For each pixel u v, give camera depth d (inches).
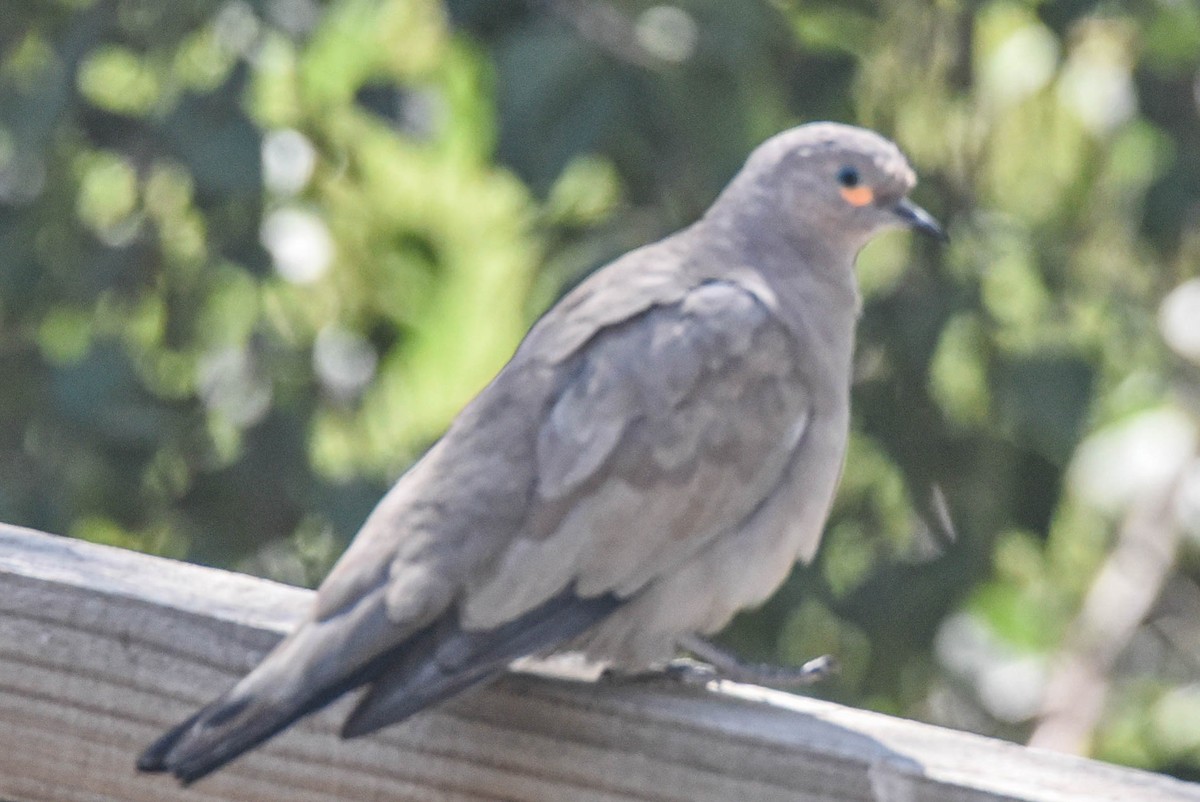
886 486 500.1
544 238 468.1
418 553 237.1
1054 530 530.6
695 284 282.0
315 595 235.3
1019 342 475.5
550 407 256.5
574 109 419.5
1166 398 520.1
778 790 222.1
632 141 439.8
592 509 253.4
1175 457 518.0
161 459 482.0
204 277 475.8
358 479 466.3
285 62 468.4
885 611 486.9
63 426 472.7
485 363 492.7
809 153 305.9
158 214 481.7
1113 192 512.4
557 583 248.2
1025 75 509.4
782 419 276.5
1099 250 516.4
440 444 255.1
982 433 478.9
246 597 233.6
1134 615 553.6
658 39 430.3
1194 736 537.3
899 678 495.8
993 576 516.1
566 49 418.0
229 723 210.2
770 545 276.8
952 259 476.7
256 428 483.2
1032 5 469.4
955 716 561.9
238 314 494.6
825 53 467.2
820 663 273.6
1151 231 487.2
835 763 219.9
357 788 228.5
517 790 229.5
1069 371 459.2
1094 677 544.7
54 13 493.0
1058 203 519.8
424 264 483.2
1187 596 610.9
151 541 489.4
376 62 466.3
